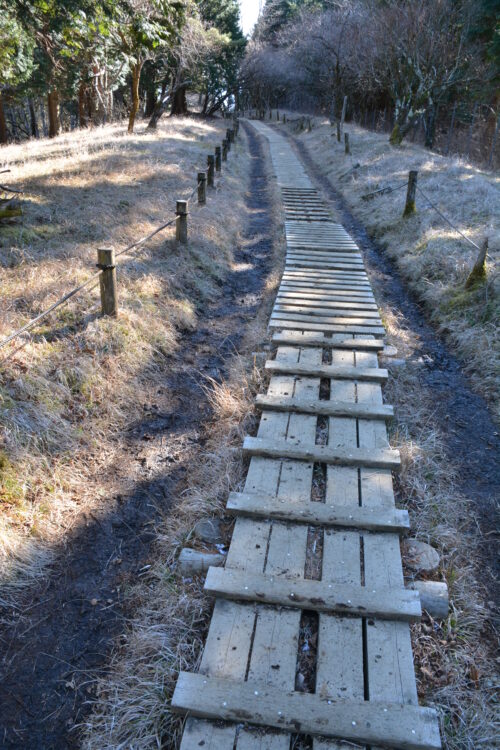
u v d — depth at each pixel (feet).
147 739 7.68
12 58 37.86
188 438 14.76
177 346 19.53
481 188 36.17
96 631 9.53
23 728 8.11
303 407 14.49
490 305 20.42
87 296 18.72
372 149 63.05
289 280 25.02
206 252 27.25
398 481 12.49
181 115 117.80
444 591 9.59
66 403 14.58
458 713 7.98
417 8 63.87
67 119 122.72
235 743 7.28
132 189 33.37
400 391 16.44
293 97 159.53
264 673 8.06
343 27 86.02
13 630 9.46
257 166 67.26
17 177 32.65
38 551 10.84
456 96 86.99
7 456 11.98
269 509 11.01
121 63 51.44
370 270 28.19
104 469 13.35
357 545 10.36
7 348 14.93
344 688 7.86
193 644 8.87
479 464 13.70
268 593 9.20
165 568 10.46
